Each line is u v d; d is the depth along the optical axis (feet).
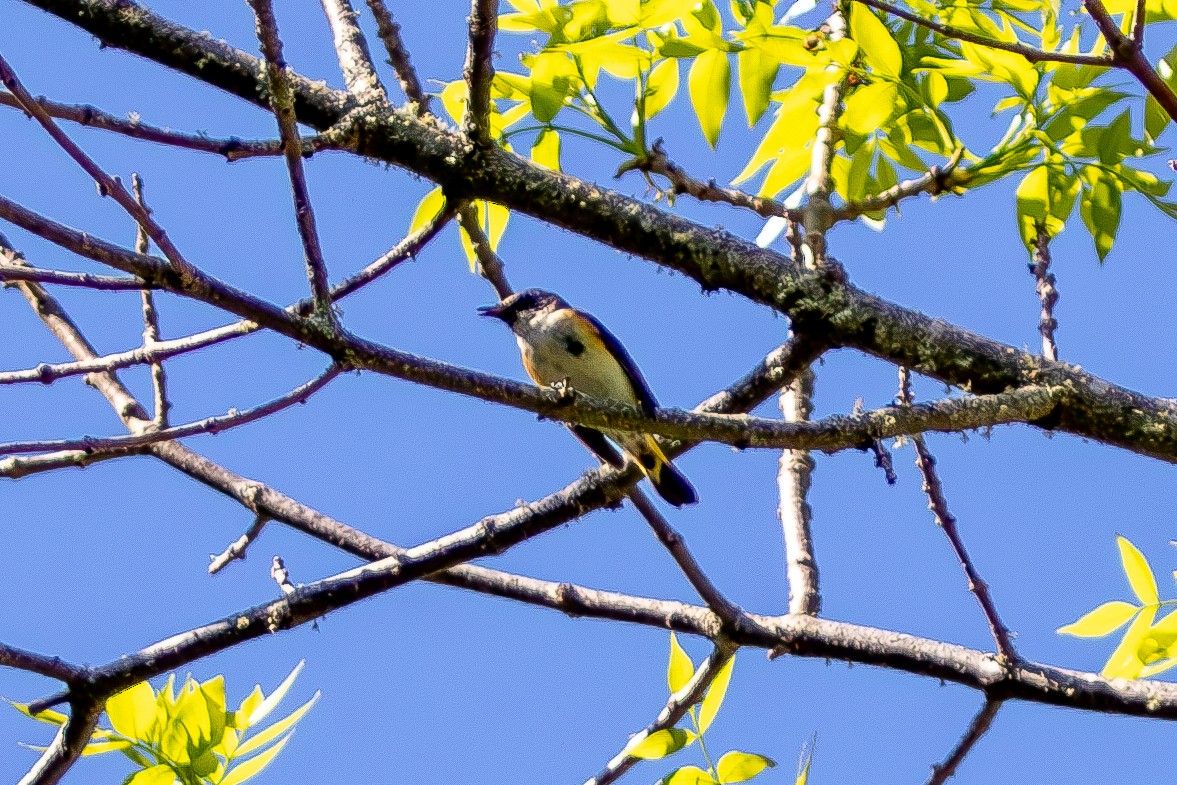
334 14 27.12
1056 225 28.86
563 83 25.49
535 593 27.37
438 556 25.75
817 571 28.48
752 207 26.35
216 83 25.71
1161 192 26.76
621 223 25.18
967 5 25.35
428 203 28.81
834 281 24.82
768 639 26.11
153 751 24.32
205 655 24.48
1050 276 25.68
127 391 30.09
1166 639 24.14
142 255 17.93
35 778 23.65
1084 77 25.07
